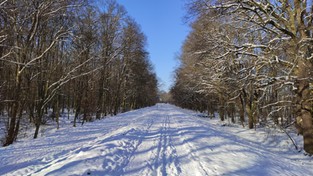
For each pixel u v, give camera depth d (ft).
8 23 48.29
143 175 22.70
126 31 136.15
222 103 101.24
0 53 53.72
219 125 88.53
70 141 42.06
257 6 42.93
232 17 48.26
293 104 45.93
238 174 23.53
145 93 245.04
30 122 78.74
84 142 40.91
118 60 142.82
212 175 22.82
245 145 41.55
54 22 64.44
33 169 24.49
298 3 42.88
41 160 28.27
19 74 49.55
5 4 44.52
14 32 49.16
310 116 42.04
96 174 22.25
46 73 67.21
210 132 53.21
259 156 32.68
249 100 74.49
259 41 52.01
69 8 58.08
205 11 45.39
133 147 35.22
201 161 27.71
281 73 50.44
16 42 49.32
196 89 118.11
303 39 39.65
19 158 29.14
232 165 26.55
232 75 56.54
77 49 73.92
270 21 42.50
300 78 39.78
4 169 24.61
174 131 53.36
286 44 43.78
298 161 38.40
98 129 59.77
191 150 33.45
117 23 119.03
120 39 130.62
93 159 26.78
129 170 24.17
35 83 74.08
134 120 81.97
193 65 95.35
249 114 74.95
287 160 35.86
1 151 33.32
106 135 46.88
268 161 30.73
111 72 139.23
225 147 36.60
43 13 53.57
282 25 45.68
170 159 28.68
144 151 32.83
